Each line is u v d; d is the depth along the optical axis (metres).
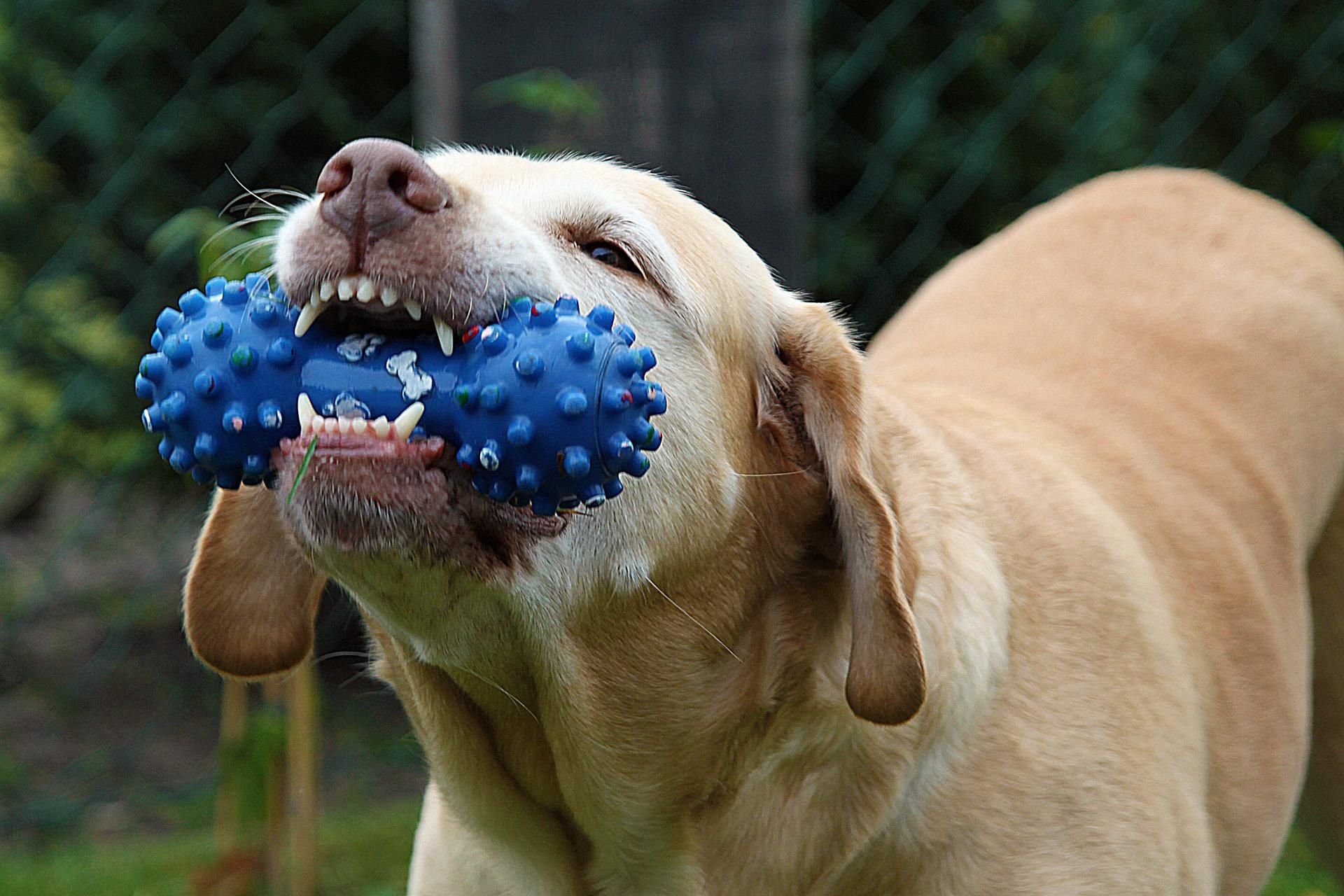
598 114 5.20
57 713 7.92
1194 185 5.25
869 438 3.33
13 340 7.57
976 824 3.35
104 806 6.80
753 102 5.32
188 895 5.46
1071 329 4.66
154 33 7.43
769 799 3.42
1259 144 8.44
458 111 5.19
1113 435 4.25
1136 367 4.53
